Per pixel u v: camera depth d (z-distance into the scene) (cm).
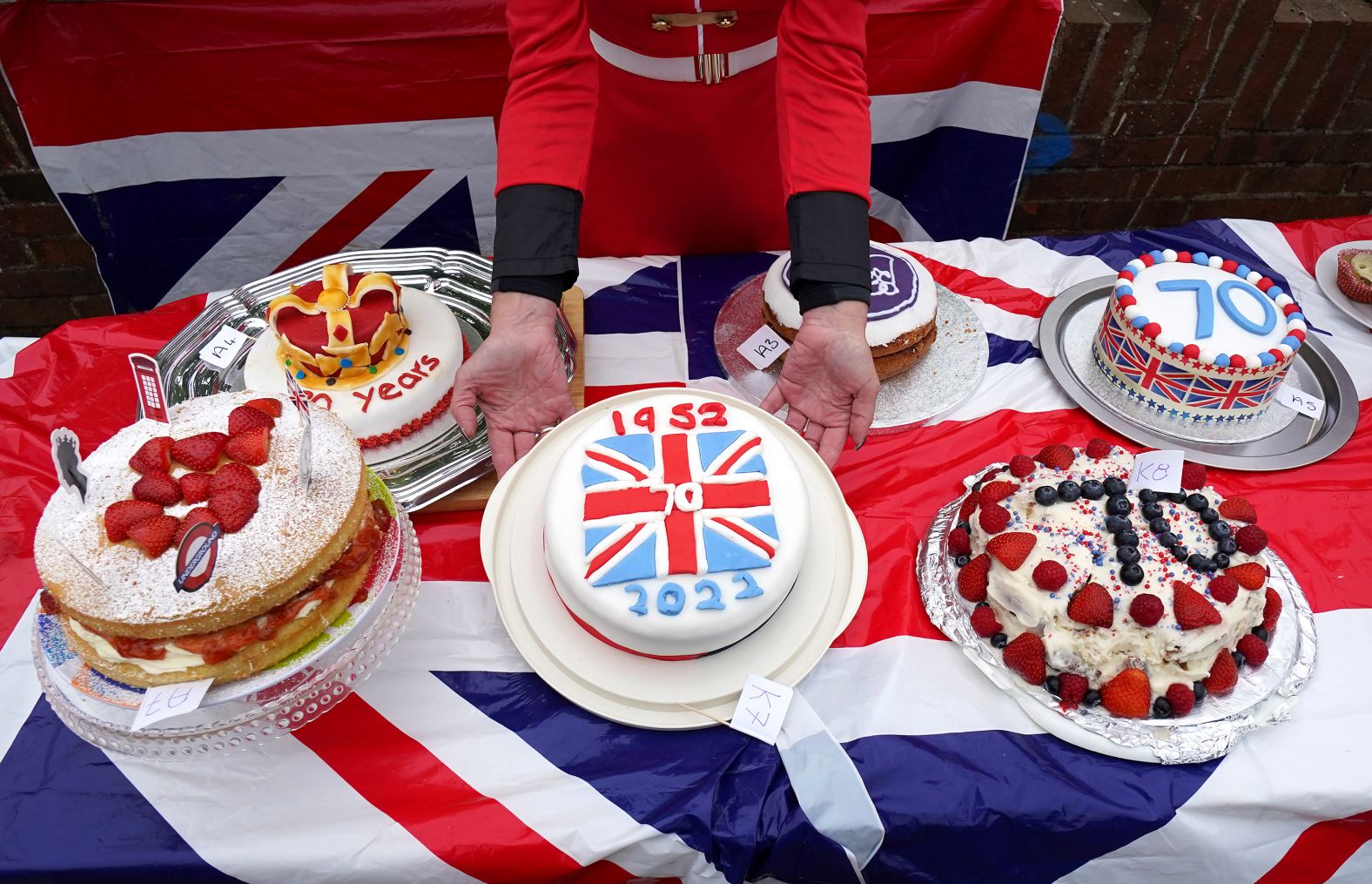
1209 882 136
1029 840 129
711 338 195
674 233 227
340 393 161
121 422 174
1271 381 168
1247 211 371
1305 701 136
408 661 140
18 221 312
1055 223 371
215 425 138
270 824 123
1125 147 342
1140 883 137
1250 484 164
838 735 132
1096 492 144
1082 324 200
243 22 223
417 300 181
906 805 127
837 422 164
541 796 126
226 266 281
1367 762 129
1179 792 127
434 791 127
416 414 163
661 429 149
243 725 119
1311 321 200
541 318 158
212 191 260
